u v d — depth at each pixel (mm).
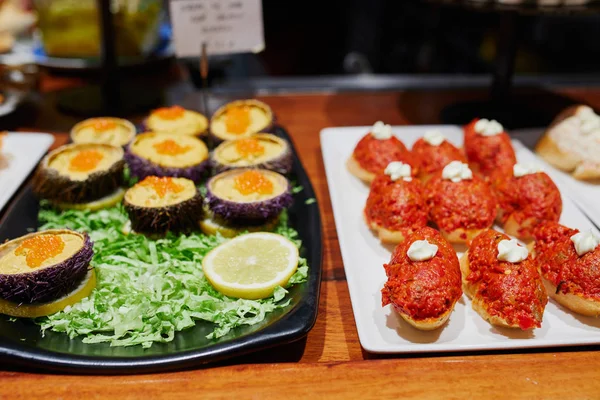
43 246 347
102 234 412
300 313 328
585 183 492
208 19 495
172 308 340
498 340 330
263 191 418
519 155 517
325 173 513
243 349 307
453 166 427
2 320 333
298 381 301
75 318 331
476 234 404
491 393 298
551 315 354
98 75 610
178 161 453
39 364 299
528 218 412
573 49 941
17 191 470
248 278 357
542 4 462
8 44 655
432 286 323
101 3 540
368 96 659
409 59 1032
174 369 302
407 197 404
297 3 986
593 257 347
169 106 601
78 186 429
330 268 402
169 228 401
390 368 310
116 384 294
